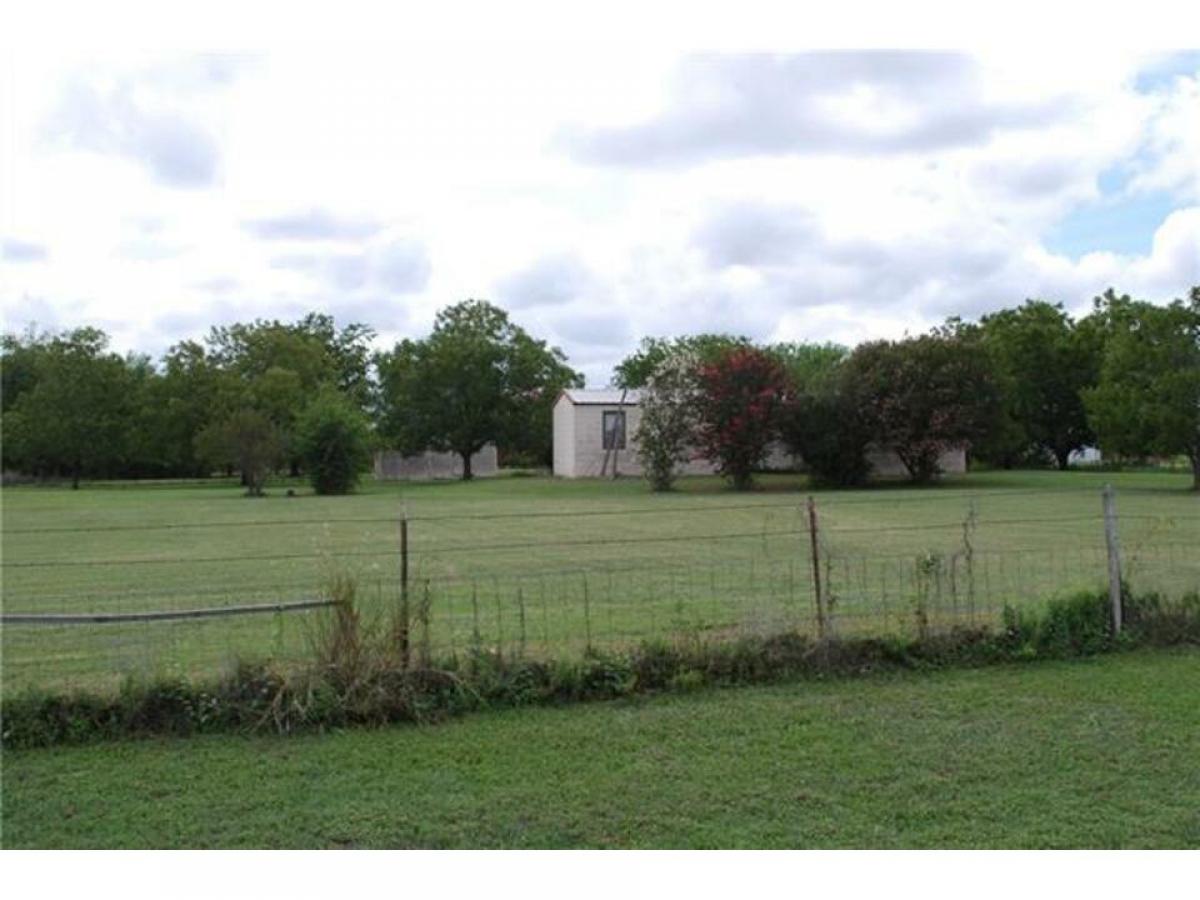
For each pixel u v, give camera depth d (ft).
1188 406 89.15
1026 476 128.57
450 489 130.62
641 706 19.86
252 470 130.11
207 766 16.61
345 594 19.98
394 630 19.77
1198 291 90.84
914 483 116.26
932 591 27.09
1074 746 17.07
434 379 171.32
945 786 15.33
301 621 23.27
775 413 113.50
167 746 17.63
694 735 17.97
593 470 147.74
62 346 186.39
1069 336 161.99
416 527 66.74
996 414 115.44
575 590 34.17
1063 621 23.94
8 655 23.75
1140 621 24.64
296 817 14.49
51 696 18.20
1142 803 14.55
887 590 31.89
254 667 19.20
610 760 16.71
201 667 21.11
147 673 19.43
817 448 112.98
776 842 13.48
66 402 181.06
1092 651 23.76
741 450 113.39
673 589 33.96
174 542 58.29
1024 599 27.73
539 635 25.02
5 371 222.07
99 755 17.19
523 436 180.04
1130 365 92.94
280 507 96.48
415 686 19.35
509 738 17.92
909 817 14.21
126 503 109.09
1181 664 22.75
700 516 73.05
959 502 80.59
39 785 15.80
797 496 97.09
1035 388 159.02
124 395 188.24
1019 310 173.99
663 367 117.80
